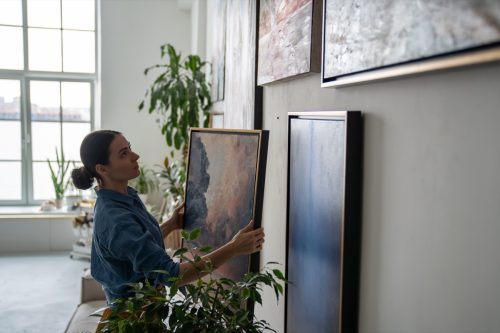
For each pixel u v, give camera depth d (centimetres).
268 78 212
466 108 90
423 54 96
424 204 104
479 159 87
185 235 147
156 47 574
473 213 88
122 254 158
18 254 553
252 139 183
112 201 171
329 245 146
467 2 83
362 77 121
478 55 81
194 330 127
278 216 211
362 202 132
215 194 206
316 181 157
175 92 415
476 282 88
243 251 165
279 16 196
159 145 587
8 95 589
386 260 120
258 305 242
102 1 555
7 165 596
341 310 134
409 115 110
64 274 491
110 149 171
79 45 596
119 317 137
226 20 329
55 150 604
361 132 132
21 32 584
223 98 341
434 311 100
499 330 82
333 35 139
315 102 169
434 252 100
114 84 570
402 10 104
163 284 152
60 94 599
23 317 390
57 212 573
